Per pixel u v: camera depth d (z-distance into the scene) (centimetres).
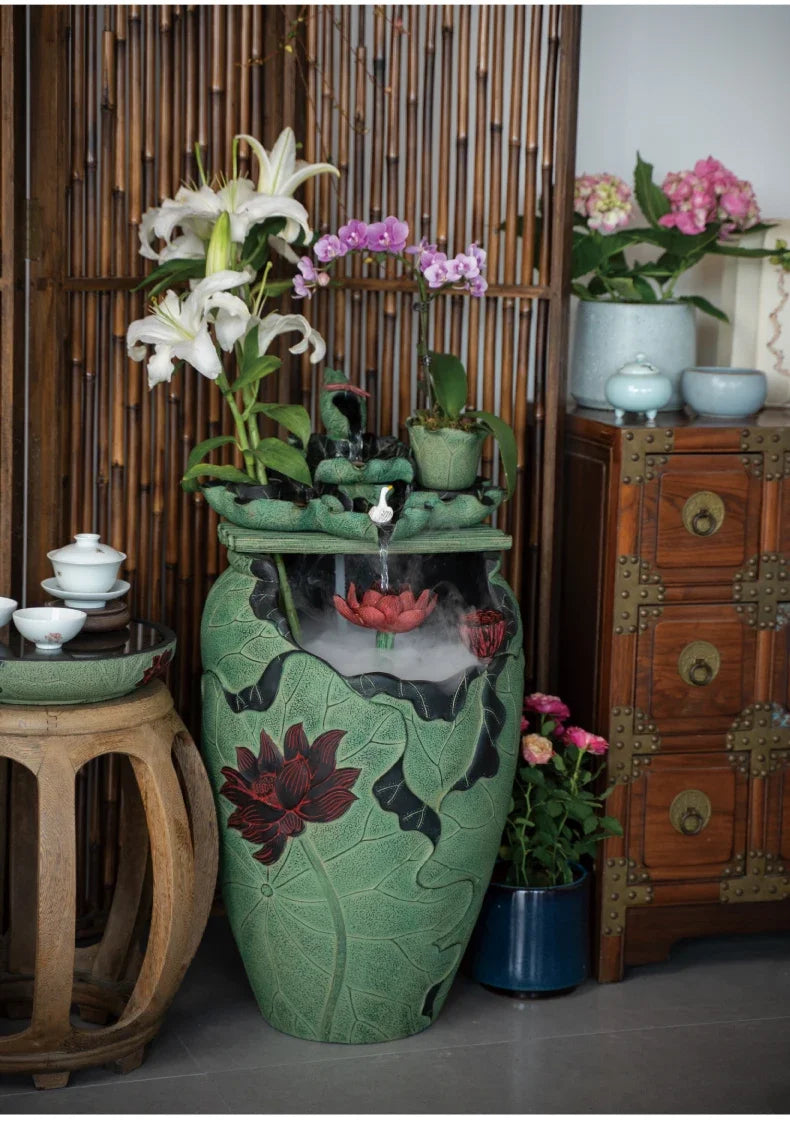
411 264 286
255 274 282
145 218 270
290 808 252
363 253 305
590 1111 243
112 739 243
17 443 287
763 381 308
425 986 267
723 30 355
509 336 311
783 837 304
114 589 270
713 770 297
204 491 267
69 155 288
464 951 278
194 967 300
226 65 295
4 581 287
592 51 350
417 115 304
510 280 322
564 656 320
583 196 317
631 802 295
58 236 285
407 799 250
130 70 291
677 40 354
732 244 337
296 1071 256
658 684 292
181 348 256
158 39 294
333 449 275
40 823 236
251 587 260
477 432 275
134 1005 253
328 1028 265
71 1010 282
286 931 260
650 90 354
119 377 298
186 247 277
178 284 297
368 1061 260
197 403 304
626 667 291
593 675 301
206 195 268
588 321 323
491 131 304
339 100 303
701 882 300
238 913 267
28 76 286
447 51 300
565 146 301
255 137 299
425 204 307
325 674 249
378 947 258
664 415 314
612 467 289
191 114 296
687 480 288
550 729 294
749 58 358
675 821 297
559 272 304
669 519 288
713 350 361
